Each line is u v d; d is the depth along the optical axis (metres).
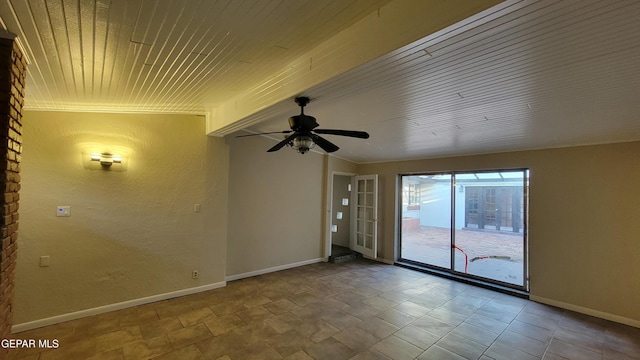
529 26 1.47
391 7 1.66
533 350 2.91
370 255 6.53
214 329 3.18
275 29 1.79
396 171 6.31
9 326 1.89
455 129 3.72
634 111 2.70
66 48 1.92
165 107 3.60
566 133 3.54
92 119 3.54
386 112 3.24
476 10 1.34
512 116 3.08
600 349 2.95
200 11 1.54
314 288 4.58
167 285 4.02
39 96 2.85
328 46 2.04
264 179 5.32
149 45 1.91
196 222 4.28
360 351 2.81
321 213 6.34
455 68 1.99
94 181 3.52
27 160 3.15
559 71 2.03
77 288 3.38
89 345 2.82
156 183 3.96
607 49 1.72
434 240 7.69
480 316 3.68
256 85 2.89
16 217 1.97
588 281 3.85
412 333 3.19
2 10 1.46
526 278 4.50
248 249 5.11
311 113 3.42
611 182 3.73
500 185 6.31
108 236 3.59
